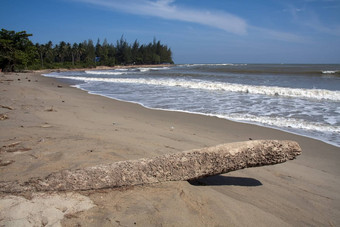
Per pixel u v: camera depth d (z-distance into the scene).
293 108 9.63
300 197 3.20
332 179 3.83
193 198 2.69
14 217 2.14
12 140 4.45
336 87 16.55
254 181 3.56
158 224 2.23
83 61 93.50
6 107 7.69
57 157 3.68
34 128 5.39
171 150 4.43
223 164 2.98
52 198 2.45
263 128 6.93
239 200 2.96
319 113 8.71
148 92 14.66
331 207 3.00
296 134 6.38
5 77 26.23
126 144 4.50
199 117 8.24
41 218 2.17
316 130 6.73
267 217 2.61
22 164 3.39
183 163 2.97
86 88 17.16
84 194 2.60
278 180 3.67
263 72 35.56
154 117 8.17
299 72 33.84
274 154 3.02
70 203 2.42
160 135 5.70
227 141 5.59
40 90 12.68
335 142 5.75
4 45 44.69
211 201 2.70
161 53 139.12
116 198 2.58
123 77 28.38
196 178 3.03
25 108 7.85
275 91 13.52
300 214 2.81
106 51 99.75
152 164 2.94
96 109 9.09
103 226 2.15
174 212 2.41
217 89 15.74
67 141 4.48
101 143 4.43
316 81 21.11
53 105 9.01
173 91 15.01
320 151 5.19
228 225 2.36
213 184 3.36
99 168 2.83
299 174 3.96
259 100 11.52
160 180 2.91
